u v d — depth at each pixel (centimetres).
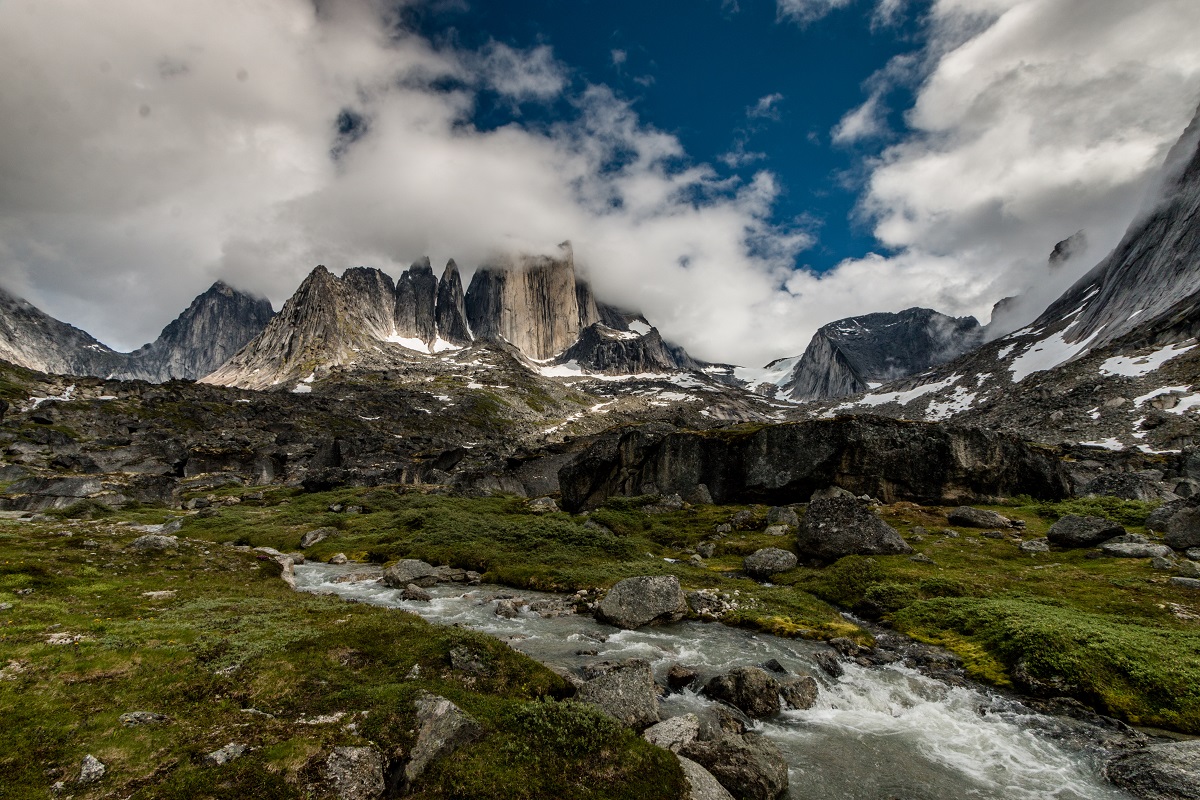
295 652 2089
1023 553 4103
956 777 1728
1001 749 1897
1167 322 18038
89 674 1742
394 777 1420
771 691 2203
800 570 4212
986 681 2434
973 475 5950
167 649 2003
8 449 13400
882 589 3516
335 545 6231
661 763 1539
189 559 4078
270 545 6456
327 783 1310
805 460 6194
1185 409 13188
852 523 4359
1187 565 3381
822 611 3431
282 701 1723
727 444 6869
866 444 5984
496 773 1441
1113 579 3303
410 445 19350
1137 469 8425
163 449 15200
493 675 2050
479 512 7644
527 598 3941
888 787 1669
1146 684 2145
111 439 15775
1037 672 2345
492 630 3138
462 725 1573
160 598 2884
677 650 2817
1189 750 1658
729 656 2723
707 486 6888
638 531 5916
